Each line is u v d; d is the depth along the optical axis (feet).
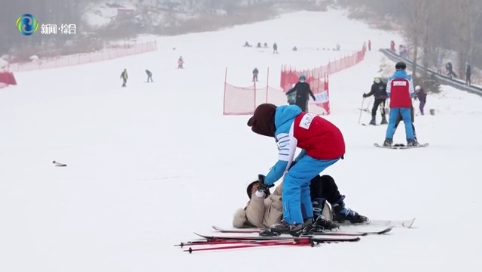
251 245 25.36
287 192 26.78
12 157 72.95
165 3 477.36
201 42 367.86
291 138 26.37
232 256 23.66
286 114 26.61
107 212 36.83
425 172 46.01
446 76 226.58
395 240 25.59
